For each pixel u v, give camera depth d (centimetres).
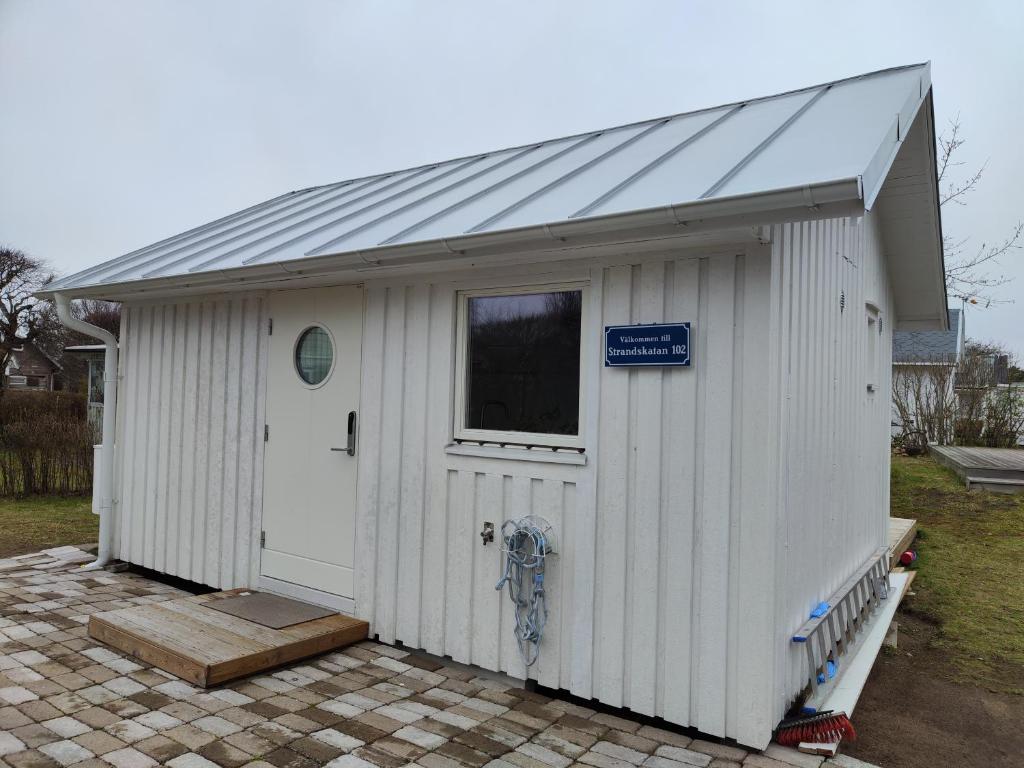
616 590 379
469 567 437
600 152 493
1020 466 1172
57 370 3906
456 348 455
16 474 1126
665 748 342
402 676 427
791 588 382
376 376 493
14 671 411
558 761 325
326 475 522
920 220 625
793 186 273
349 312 513
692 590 357
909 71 439
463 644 437
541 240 353
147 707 368
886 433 714
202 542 605
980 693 458
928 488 1142
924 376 1755
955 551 821
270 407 562
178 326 641
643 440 375
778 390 353
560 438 410
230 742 332
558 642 400
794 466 386
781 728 352
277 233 571
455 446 448
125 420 688
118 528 687
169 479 639
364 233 463
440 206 475
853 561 548
